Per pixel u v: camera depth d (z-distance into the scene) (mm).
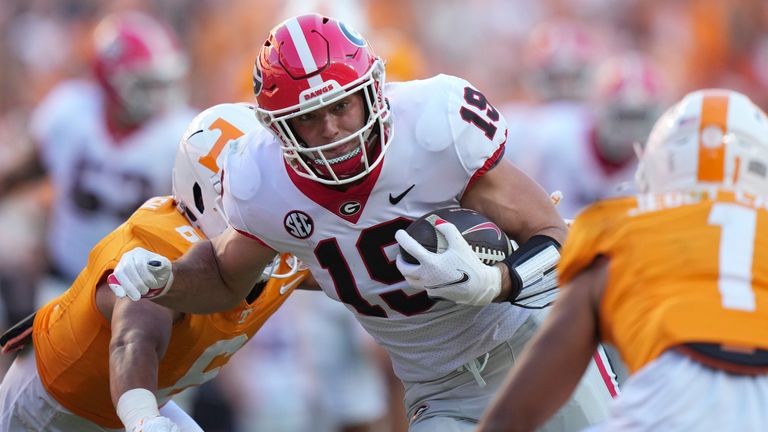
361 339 24516
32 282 27359
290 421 25297
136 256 11750
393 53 25281
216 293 12500
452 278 11180
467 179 11812
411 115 11727
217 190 12930
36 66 36000
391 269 12023
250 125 13414
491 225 11734
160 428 11336
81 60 36125
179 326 12922
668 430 9148
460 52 40344
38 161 23359
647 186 10594
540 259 11641
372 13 38719
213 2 36375
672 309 9391
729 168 10078
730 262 9570
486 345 12547
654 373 9320
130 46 22453
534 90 31016
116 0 36844
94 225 22906
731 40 39500
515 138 26719
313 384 25000
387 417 25422
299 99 11227
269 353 25359
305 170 11711
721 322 9297
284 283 13555
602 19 40812
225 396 24719
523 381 9602
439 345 12609
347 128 11391
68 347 13180
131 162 22750
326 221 11875
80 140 22891
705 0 39781
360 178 11633
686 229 9742
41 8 36844
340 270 12188
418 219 11672
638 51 40219
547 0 41094
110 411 13500
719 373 9234
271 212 11953
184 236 13117
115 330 12328
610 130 25078
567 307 9805
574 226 10016
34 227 27531
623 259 9695
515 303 11812
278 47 11422
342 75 11242
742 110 10289
